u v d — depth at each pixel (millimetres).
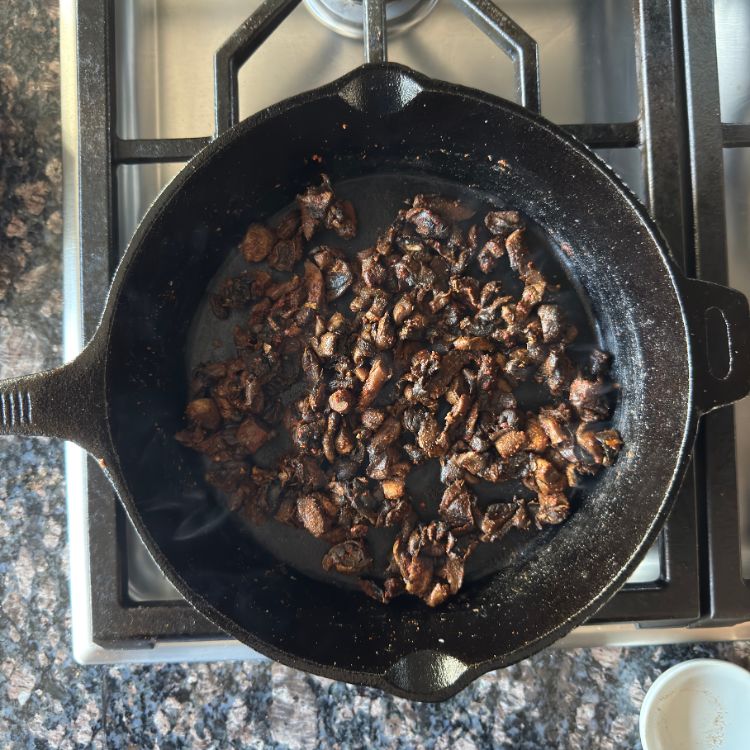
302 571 515
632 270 475
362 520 517
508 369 519
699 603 468
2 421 410
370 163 521
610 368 520
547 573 499
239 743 525
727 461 467
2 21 544
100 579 463
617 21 515
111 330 420
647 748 482
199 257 507
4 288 541
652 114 471
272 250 525
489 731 525
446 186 533
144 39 511
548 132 444
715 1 521
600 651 527
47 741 527
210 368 516
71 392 414
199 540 499
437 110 459
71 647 530
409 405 520
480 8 458
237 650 506
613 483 498
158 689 528
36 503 538
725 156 515
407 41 514
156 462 486
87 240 469
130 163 474
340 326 517
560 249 530
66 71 499
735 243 515
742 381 433
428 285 520
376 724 526
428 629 487
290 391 526
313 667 416
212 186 468
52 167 543
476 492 524
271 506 516
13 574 534
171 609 464
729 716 487
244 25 456
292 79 513
